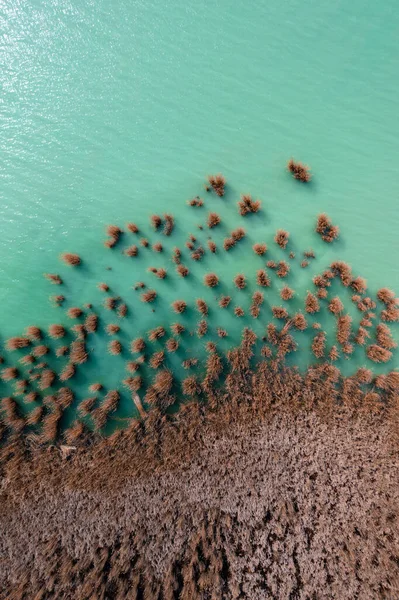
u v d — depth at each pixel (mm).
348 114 13141
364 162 13141
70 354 12812
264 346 12844
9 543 11602
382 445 12266
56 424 12391
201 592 10852
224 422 12359
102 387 12812
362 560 11312
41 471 12133
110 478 12023
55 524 11734
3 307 13148
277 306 12977
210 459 12117
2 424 12383
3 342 12953
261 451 12188
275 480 11977
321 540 11539
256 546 11484
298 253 13164
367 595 10984
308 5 13156
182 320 13055
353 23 13102
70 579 11070
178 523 11539
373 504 11844
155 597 10766
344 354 12859
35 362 12773
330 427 12383
